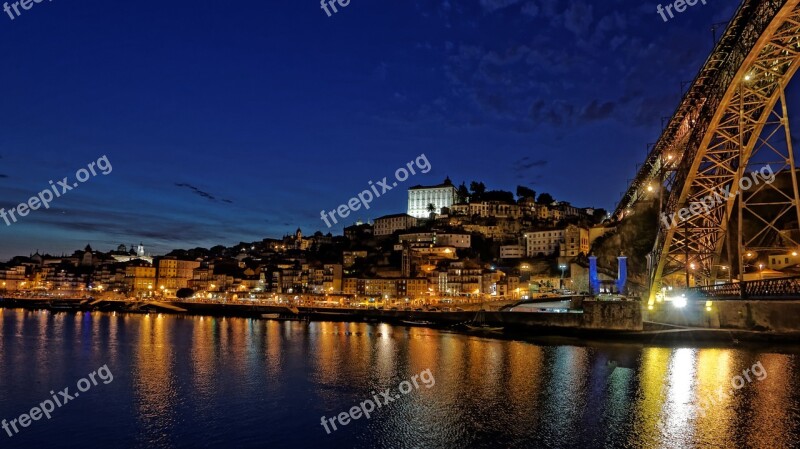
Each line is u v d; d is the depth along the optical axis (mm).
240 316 180250
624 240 145750
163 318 167375
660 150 97375
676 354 71438
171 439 39312
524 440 37781
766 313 78000
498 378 58000
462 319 137375
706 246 86312
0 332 111750
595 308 94750
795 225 102625
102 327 127375
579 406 45750
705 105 68438
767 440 36531
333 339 100438
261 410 46062
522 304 139500
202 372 62906
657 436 37719
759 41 53500
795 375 55688
